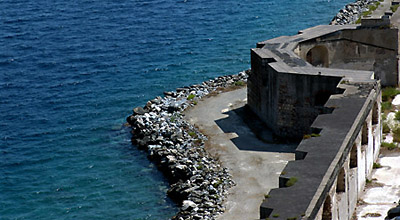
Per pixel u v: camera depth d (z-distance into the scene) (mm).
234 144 64688
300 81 62469
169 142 67625
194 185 59062
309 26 113625
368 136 54781
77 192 64125
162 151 66375
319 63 74000
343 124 51469
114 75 96250
